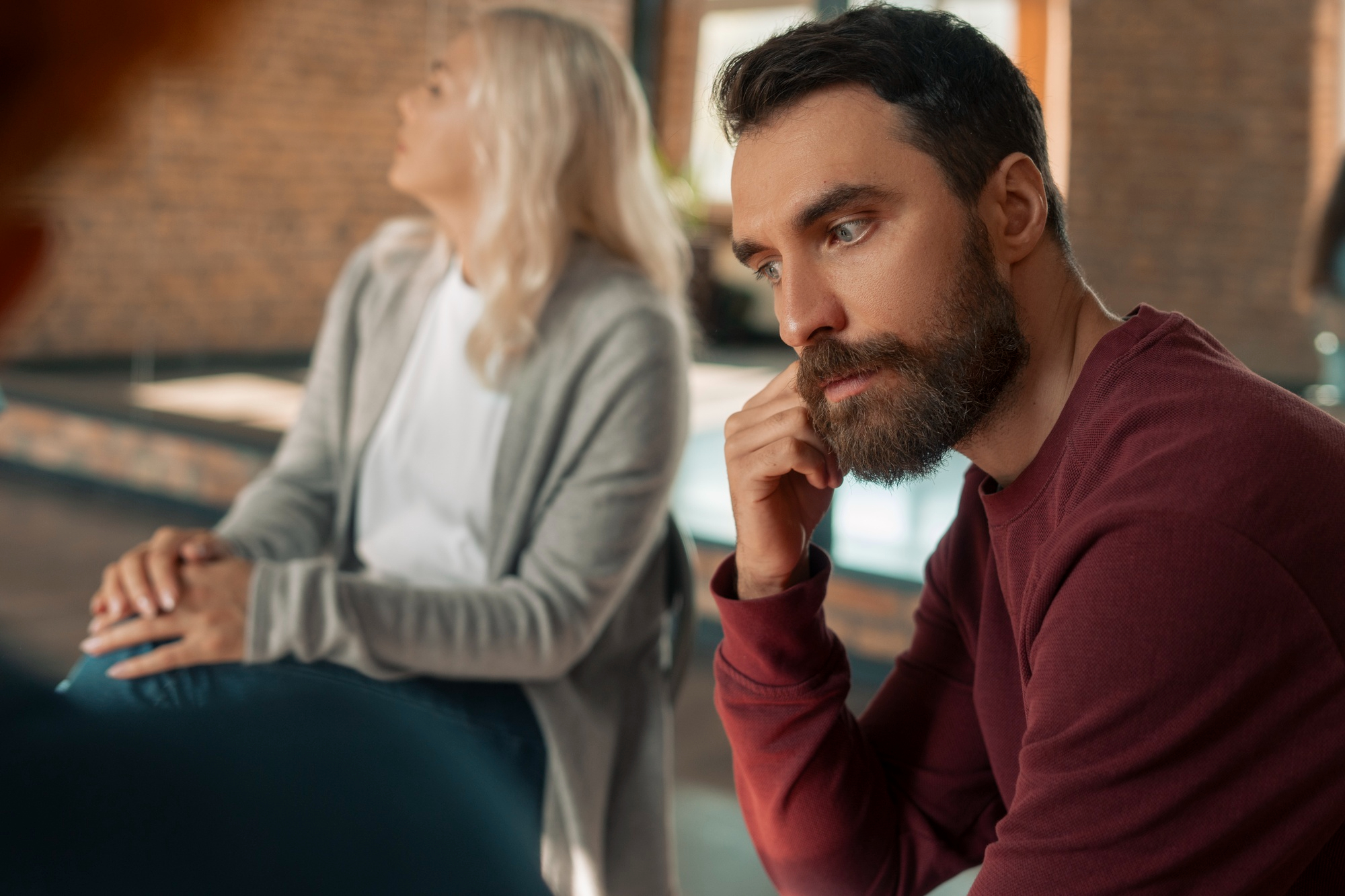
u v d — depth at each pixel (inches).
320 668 48.8
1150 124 193.0
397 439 63.4
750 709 39.6
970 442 34.1
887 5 33.1
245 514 63.9
